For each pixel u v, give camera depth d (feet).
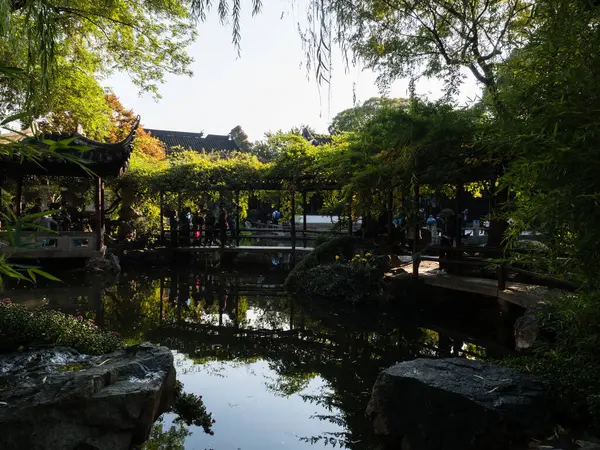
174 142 105.09
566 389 12.22
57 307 29.94
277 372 19.86
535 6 10.50
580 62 9.31
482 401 11.97
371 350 22.72
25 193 51.39
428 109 25.96
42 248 41.57
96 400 12.66
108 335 18.52
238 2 9.20
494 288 24.76
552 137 9.02
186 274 45.75
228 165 50.90
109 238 50.67
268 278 43.65
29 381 13.29
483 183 27.76
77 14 28.32
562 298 14.30
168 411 15.75
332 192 46.55
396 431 13.41
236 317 29.60
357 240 37.29
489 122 21.97
